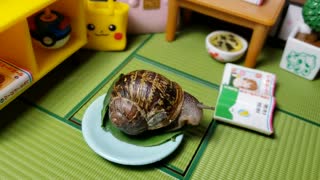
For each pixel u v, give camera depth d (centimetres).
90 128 10
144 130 10
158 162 10
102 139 10
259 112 12
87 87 13
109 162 10
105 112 11
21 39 10
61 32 12
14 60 11
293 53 14
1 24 9
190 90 13
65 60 14
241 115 12
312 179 10
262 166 10
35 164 10
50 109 12
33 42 13
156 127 10
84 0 13
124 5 14
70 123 11
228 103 12
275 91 14
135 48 15
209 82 14
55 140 11
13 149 10
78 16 13
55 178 10
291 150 11
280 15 15
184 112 10
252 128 11
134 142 10
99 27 14
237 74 14
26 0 10
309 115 13
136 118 9
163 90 10
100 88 13
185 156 11
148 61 14
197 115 10
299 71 14
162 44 16
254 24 13
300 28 14
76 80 13
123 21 14
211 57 15
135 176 10
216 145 11
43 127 11
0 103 10
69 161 10
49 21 12
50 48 13
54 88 13
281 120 12
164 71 14
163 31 16
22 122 11
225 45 15
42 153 10
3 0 10
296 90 14
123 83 10
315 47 13
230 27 17
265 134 11
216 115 12
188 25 17
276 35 16
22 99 12
